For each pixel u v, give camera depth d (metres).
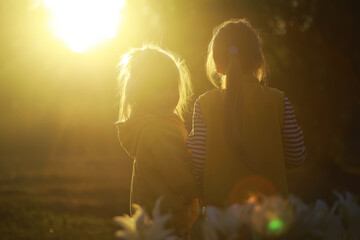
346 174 21.56
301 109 22.75
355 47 20.20
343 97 21.81
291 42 20.91
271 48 21.56
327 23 20.11
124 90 3.02
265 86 2.62
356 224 1.99
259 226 1.88
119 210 11.91
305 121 23.06
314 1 19.98
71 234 8.16
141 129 2.80
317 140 23.20
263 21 19.94
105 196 14.84
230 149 2.48
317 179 19.81
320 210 1.96
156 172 2.71
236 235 1.87
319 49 21.03
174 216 2.67
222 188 2.48
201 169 2.61
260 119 2.51
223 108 2.55
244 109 2.51
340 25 20.05
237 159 2.48
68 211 11.52
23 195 14.52
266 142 2.49
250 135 2.49
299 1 20.06
